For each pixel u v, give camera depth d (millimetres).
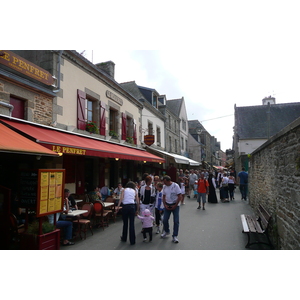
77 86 9734
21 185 4375
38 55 8516
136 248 5348
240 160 24656
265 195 6781
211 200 12555
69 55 9172
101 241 5949
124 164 14789
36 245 4301
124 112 14055
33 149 5066
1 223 4707
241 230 6781
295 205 3840
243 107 28078
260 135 24672
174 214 5934
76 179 9578
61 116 8695
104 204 7785
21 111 7203
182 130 29703
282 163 4691
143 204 6902
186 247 5363
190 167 32750
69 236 5695
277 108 26875
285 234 4434
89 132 10266
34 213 4762
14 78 6609
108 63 14273
